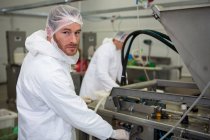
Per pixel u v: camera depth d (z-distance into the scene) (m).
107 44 2.26
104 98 1.37
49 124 1.15
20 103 1.19
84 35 4.74
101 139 1.18
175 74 3.82
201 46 0.92
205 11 0.86
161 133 1.10
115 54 2.27
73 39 1.12
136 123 1.15
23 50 4.50
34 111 1.16
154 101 1.24
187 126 1.02
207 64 0.94
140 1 1.56
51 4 2.15
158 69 3.74
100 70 2.15
